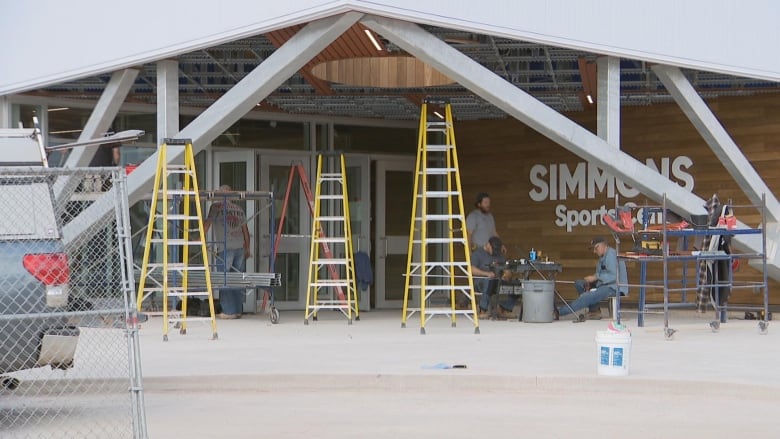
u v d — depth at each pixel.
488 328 21.50
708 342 18.50
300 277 27.89
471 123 29.70
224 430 11.40
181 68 22.70
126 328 10.38
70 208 19.62
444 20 18.19
